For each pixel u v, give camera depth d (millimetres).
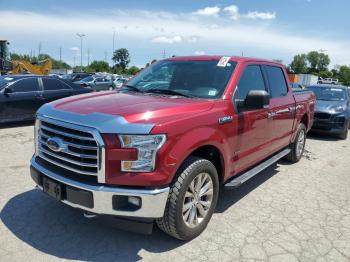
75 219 4008
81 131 3129
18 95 9820
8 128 9609
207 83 4289
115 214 3133
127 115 3189
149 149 3076
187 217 3561
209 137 3615
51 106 3715
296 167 6746
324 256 3545
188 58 4914
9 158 6383
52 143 3367
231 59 4645
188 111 3531
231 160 4176
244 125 4309
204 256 3408
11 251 3328
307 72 127500
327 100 10828
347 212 4668
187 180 3395
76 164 3221
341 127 10008
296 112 6211
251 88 4711
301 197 5133
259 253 3521
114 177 3076
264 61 5312
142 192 3084
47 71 31297
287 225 4172
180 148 3262
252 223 4168
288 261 3416
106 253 3383
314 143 9516
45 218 4004
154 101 3719
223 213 4410
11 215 4043
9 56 29078
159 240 3652
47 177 3484
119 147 3041
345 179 6137
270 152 5438
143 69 5266
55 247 3439
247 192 5230
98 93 4332
